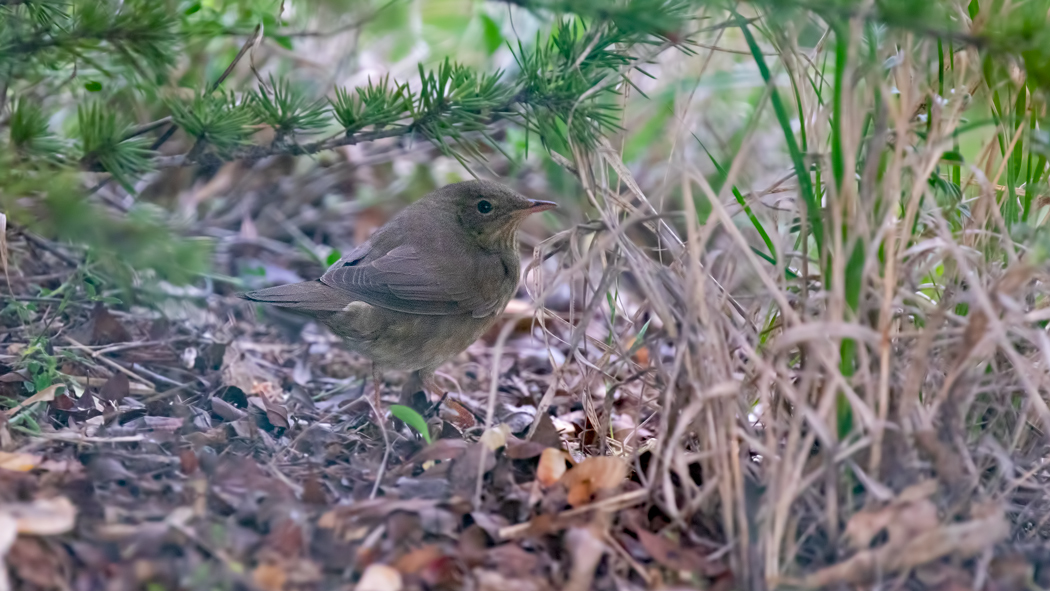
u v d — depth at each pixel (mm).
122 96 13570
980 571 7203
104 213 8320
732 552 7535
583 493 8250
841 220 7434
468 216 12625
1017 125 8680
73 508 7422
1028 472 8047
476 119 10367
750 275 11078
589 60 10148
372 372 13055
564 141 10258
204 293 13906
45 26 9297
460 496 8242
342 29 13016
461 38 20344
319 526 7707
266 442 9727
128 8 9328
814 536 7723
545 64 10148
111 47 9516
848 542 7387
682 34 9164
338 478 8828
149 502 7859
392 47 19812
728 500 7562
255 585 7012
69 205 7926
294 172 18484
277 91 10758
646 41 9984
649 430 10914
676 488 8398
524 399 12758
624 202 9336
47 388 9945
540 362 14469
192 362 12430
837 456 7223
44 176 8156
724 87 17500
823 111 8086
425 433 8953
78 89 12828
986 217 8414
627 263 8844
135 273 10977
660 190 9359
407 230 12602
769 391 8266
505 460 8641
